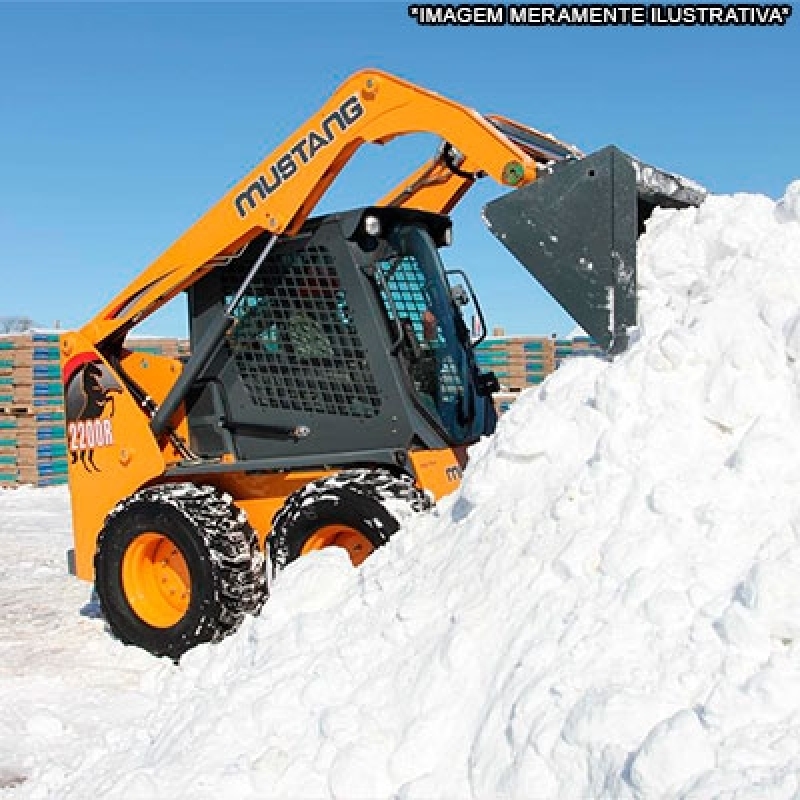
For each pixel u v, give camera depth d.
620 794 2.46
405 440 5.89
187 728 3.76
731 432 3.37
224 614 5.85
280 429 6.32
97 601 7.64
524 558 3.45
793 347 3.37
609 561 3.13
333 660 3.67
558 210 4.52
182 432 6.70
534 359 15.34
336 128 5.84
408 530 4.50
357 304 6.01
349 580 4.40
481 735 2.96
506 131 5.80
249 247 6.37
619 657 2.84
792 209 4.02
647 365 3.61
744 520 3.03
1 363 14.58
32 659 6.08
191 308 6.61
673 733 2.44
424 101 5.55
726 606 2.78
